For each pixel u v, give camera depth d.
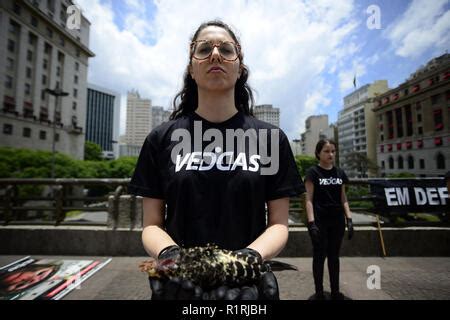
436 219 5.00
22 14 34.78
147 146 1.20
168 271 0.87
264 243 1.01
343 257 4.41
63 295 3.08
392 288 3.25
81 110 48.34
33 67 37.00
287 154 1.20
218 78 1.15
